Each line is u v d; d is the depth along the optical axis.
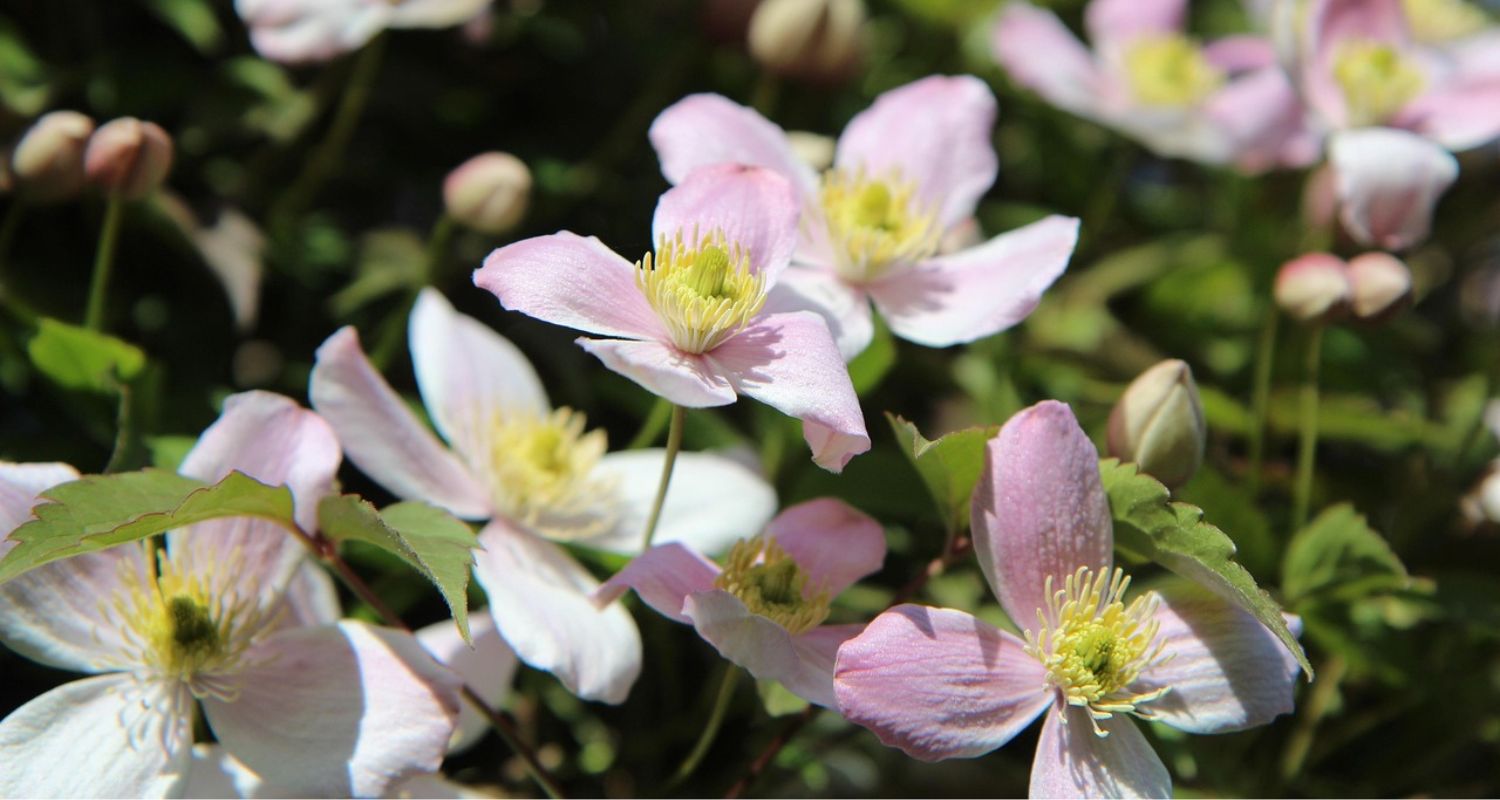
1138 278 0.63
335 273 0.57
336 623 0.47
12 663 0.52
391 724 0.46
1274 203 0.63
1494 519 0.56
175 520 0.45
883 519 0.55
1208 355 0.61
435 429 0.53
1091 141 0.64
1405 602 0.54
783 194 0.47
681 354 0.46
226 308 0.56
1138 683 0.46
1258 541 0.53
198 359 0.55
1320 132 0.59
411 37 0.59
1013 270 0.49
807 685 0.45
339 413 0.48
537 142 0.60
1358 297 0.53
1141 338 0.63
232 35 0.58
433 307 0.52
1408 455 0.59
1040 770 0.46
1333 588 0.52
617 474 0.51
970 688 0.45
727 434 0.54
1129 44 0.63
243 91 0.57
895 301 0.49
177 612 0.46
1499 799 0.56
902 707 0.45
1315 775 0.55
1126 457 0.48
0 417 0.54
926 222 0.50
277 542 0.47
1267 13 0.65
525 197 0.54
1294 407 0.58
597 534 0.50
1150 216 0.65
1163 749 0.48
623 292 0.46
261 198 0.58
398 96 0.59
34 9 0.57
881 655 0.45
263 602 0.47
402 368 0.56
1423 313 0.67
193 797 0.46
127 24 0.58
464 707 0.49
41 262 0.56
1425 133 0.59
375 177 0.59
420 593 0.53
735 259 0.47
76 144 0.52
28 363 0.53
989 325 0.48
